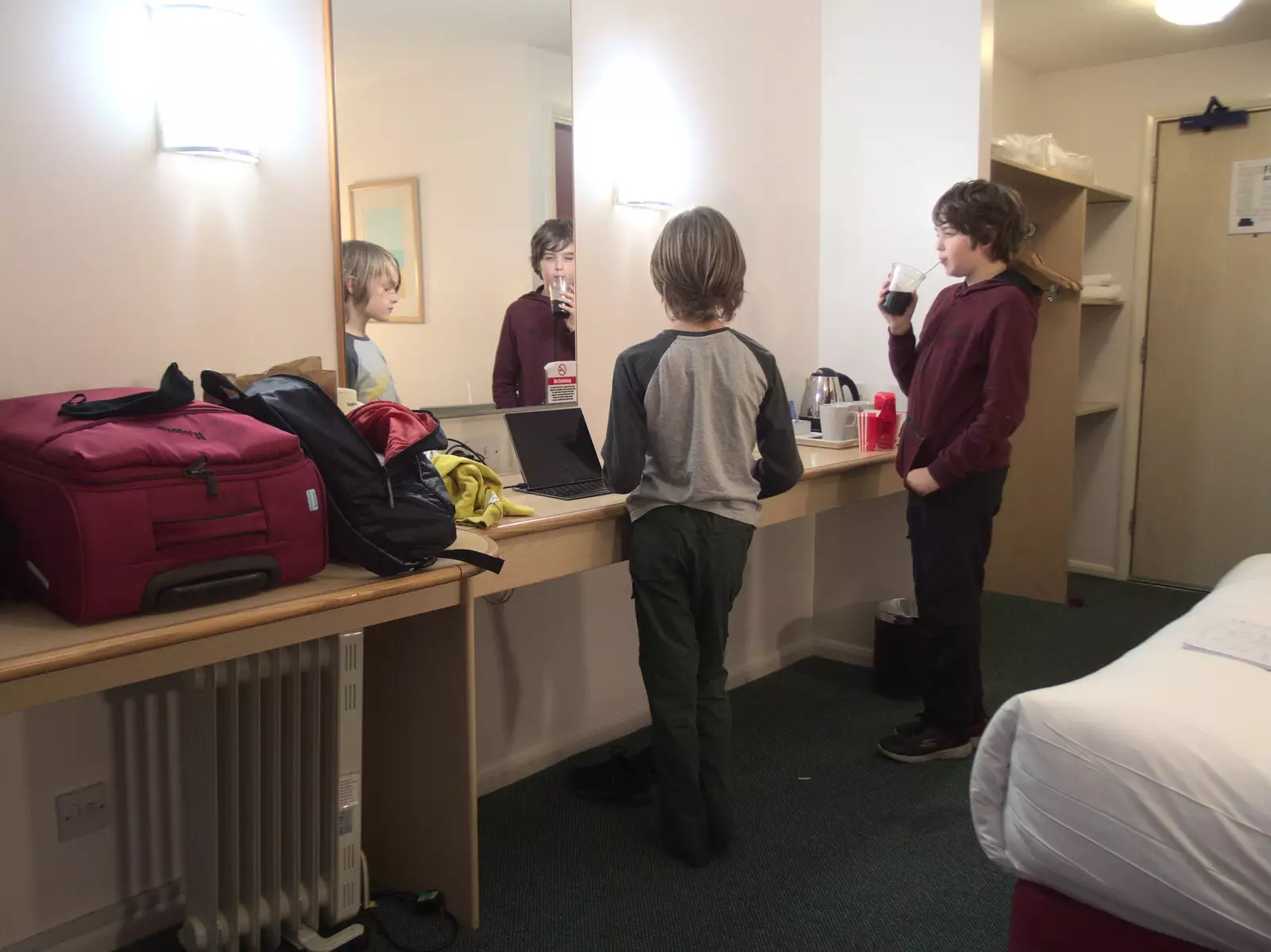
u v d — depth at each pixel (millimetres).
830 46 3098
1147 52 4020
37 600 1282
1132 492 4383
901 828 2168
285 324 1826
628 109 2498
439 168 2070
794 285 3090
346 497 1460
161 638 1183
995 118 4117
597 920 1822
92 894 1696
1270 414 4012
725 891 1920
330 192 1869
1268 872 1108
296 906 1678
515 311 2283
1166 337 4227
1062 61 4168
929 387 2404
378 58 1937
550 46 2293
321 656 1659
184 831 1799
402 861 1930
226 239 1729
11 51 1460
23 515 1263
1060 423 3988
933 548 2400
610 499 2041
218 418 1373
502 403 2277
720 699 2043
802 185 3096
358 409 1649
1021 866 1341
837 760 2527
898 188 2975
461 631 1731
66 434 1244
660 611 1953
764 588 3170
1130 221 4238
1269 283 3953
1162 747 1211
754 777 2434
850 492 2637
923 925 1802
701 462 1897
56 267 1532
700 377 1890
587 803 2305
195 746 1605
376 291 1979
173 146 1618
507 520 1813
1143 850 1190
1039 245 3941
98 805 1687
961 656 2451
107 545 1196
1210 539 4219
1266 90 3857
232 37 1635
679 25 2629
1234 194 3986
